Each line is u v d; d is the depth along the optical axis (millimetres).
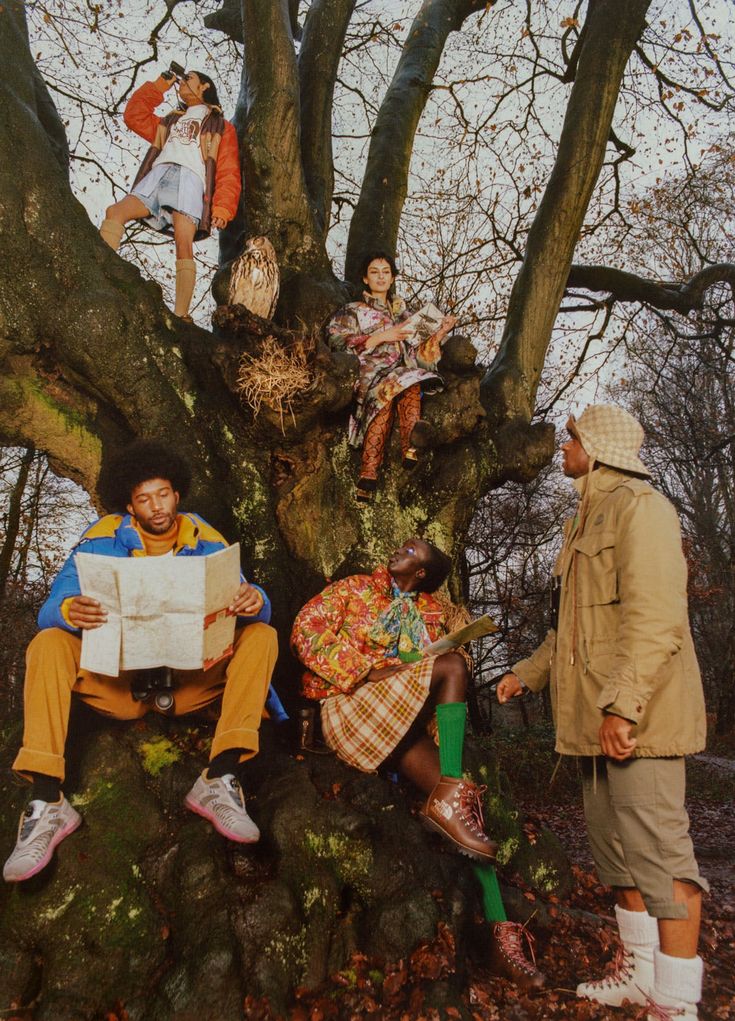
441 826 3002
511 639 12766
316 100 6137
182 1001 2578
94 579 2691
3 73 4406
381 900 2979
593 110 6070
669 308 10008
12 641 13086
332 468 4441
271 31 5137
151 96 5207
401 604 3463
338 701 3357
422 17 7203
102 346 4133
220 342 4152
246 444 4285
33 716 2850
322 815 3105
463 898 3102
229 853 2998
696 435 19328
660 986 2600
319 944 2822
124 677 3105
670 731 2611
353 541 4434
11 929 2730
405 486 4586
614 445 2926
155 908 2840
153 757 3225
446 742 3119
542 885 3818
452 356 4773
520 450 5230
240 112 5836
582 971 3084
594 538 2797
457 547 4961
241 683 3043
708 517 23328
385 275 4660
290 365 3955
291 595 4254
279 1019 2588
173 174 5125
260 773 3330
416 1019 2576
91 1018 2584
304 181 5258
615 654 2699
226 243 5969
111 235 4988
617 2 6273
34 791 2838
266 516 4242
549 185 6086
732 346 13789
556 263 5910
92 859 2863
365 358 4480
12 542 13438
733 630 19578
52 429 4363
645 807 2607
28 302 4137
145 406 4191
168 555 2889
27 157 4227
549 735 12883
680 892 2590
